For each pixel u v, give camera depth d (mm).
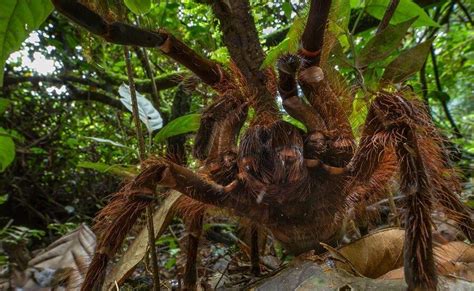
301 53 129
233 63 150
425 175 104
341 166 135
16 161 420
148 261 192
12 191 417
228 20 148
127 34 113
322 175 131
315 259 125
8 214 414
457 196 136
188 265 152
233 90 149
